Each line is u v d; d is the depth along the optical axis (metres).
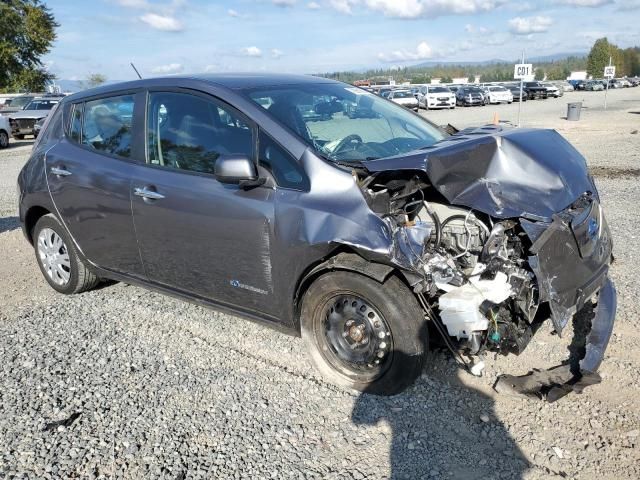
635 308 4.45
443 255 3.34
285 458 2.91
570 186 3.44
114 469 2.86
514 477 2.73
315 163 3.37
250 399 3.43
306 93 4.14
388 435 3.06
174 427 3.18
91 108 4.64
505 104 44.91
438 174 3.14
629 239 6.29
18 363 3.94
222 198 3.62
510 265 3.24
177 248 3.96
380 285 3.18
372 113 4.29
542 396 3.28
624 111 30.83
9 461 2.94
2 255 6.68
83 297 5.11
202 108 3.88
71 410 3.37
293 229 3.33
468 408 3.27
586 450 2.90
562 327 3.20
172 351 4.05
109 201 4.29
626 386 3.43
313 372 3.70
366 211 3.14
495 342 3.24
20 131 23.53
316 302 3.44
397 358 3.21
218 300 3.94
